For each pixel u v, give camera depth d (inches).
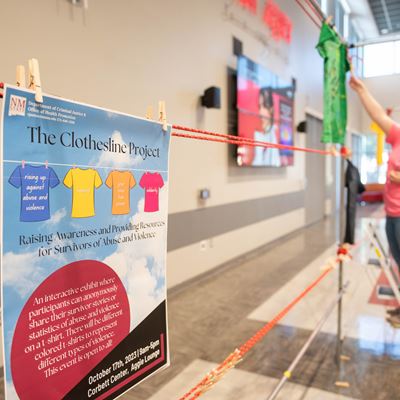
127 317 39.1
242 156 184.4
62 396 32.6
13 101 27.9
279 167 249.9
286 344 104.5
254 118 194.5
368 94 91.4
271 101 216.1
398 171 84.8
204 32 158.9
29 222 29.5
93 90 108.7
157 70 133.3
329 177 392.8
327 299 140.3
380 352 99.3
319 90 330.0
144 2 126.3
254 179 213.3
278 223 251.9
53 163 31.1
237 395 80.8
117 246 37.7
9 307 28.5
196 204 158.9
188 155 152.1
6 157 27.8
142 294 40.9
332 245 239.1
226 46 175.5
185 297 143.2
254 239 215.6
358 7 386.9
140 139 39.9
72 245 33.0
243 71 181.3
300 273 175.8
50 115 30.7
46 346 31.2
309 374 88.9
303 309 130.6
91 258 34.9
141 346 40.9
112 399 37.5
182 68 146.0
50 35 95.5
